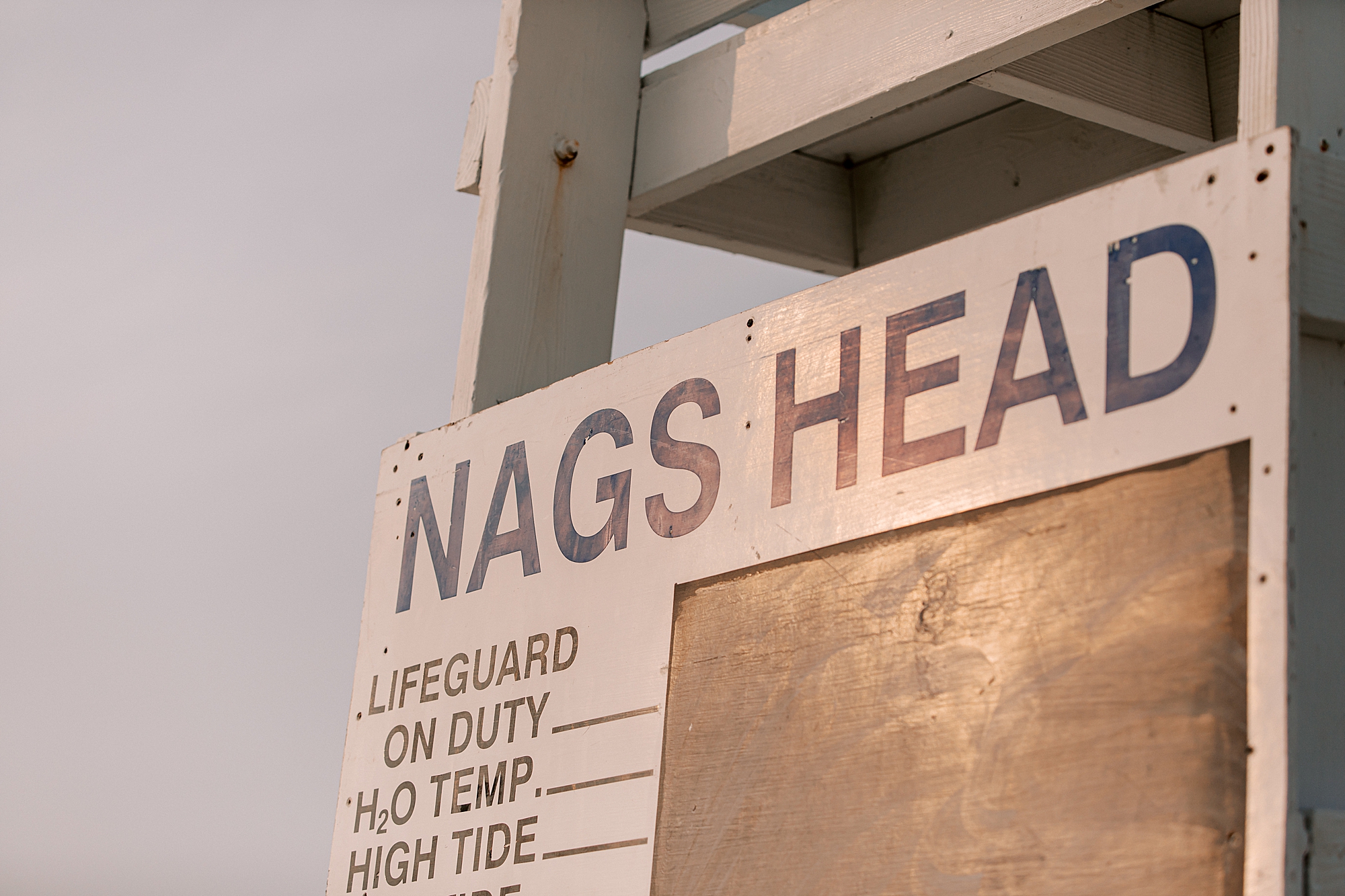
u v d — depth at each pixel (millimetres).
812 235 3816
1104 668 1822
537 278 3199
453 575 2861
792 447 2312
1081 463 1922
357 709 2975
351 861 2855
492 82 3367
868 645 2109
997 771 1896
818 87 2996
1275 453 1719
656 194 3318
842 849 2039
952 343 2131
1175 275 1881
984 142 3699
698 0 3350
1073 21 2578
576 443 2693
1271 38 2000
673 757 2326
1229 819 1659
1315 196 1886
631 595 2492
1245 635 1701
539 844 2494
